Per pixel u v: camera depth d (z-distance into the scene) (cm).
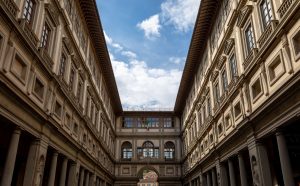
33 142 1898
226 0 2686
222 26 2781
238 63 2317
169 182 5284
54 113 2144
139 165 5391
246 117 2028
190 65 4031
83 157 3041
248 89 2127
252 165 2011
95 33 3369
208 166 3316
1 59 1437
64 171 2452
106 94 4631
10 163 1565
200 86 3800
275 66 1762
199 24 3231
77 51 2781
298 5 1423
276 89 1705
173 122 5756
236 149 2366
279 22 1617
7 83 1442
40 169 1928
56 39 2222
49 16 2098
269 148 2012
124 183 5288
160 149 5522
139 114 5794
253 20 2062
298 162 1934
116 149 5516
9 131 1802
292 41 1532
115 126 5659
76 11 2830
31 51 1742
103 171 4212
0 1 1343
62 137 2339
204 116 3556
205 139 3475
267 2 1873
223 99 2684
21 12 1653
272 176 1970
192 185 4406
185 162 5044
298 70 1399
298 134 1864
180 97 5047
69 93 2492
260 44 1908
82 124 2950
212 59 3138
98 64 3941
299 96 1448
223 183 2775
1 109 1445
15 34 1551
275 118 1694
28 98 1688
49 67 2003
